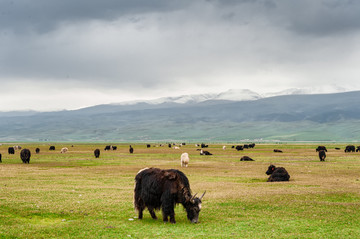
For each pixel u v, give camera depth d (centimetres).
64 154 10594
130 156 9525
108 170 5225
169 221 1917
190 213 1878
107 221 1911
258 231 1719
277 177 3919
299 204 2358
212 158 8719
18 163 6631
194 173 4844
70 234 1662
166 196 1861
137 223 1883
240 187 3284
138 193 1970
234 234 1662
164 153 11519
